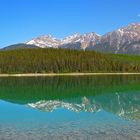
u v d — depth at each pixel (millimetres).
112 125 30281
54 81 114188
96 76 165875
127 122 31688
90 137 25984
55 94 65062
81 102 50750
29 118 34562
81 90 74688
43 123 31594
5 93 67625
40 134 27016
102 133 27188
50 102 50781
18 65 187125
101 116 35438
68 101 52219
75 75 183500
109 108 42969
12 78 145500
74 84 96062
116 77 150875
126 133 27094
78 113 37906
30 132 27703
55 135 26641
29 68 187750
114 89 77062
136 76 164125
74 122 31969
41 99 55500
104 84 95438
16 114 37469
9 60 189750
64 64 196625
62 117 35000
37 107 44312
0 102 50875
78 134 26953
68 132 27672
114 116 35469
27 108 43312
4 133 27344
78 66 199375
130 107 44156
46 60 193875
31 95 63219
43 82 108188
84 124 30891
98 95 62719
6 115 36750
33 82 108625
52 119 33750
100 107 44125
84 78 140250
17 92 70062
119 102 50719
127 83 100500
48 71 192000
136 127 29297
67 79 130875
